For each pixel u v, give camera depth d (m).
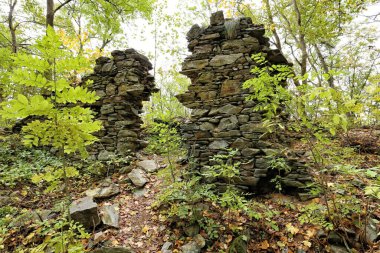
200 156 4.05
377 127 5.87
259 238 2.83
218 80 4.08
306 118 2.55
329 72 2.25
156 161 5.15
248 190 3.70
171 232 3.04
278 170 3.63
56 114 1.73
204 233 2.92
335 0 8.08
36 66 1.66
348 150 3.64
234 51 4.04
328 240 2.60
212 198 3.11
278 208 3.29
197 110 4.20
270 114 2.94
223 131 3.94
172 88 11.11
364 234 2.48
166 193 3.29
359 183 3.32
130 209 3.62
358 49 10.52
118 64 5.59
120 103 5.42
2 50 6.11
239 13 11.42
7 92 6.19
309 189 3.33
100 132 5.41
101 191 4.09
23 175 4.48
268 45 4.30
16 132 6.48
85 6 9.95
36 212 3.42
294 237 2.77
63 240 1.94
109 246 2.83
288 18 10.59
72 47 10.32
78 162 5.30
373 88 2.26
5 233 3.04
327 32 8.76
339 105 2.34
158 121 6.89
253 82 2.79
